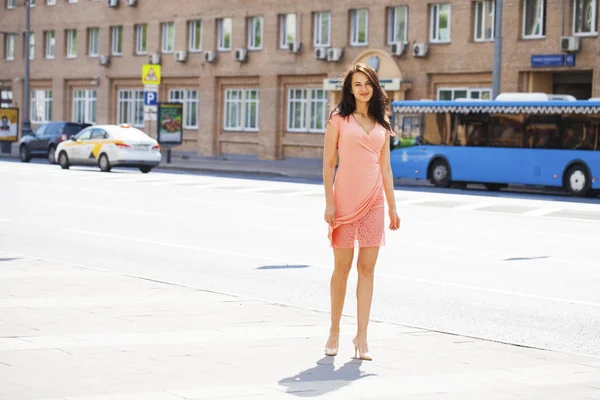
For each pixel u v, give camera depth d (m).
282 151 54.94
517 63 43.75
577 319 10.71
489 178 37.38
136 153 40.66
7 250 15.49
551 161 35.75
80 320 9.52
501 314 10.93
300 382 7.33
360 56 49.09
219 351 8.31
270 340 8.84
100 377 7.30
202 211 23.16
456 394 7.11
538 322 10.51
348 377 7.55
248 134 57.00
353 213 8.33
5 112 57.38
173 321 9.61
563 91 44.62
